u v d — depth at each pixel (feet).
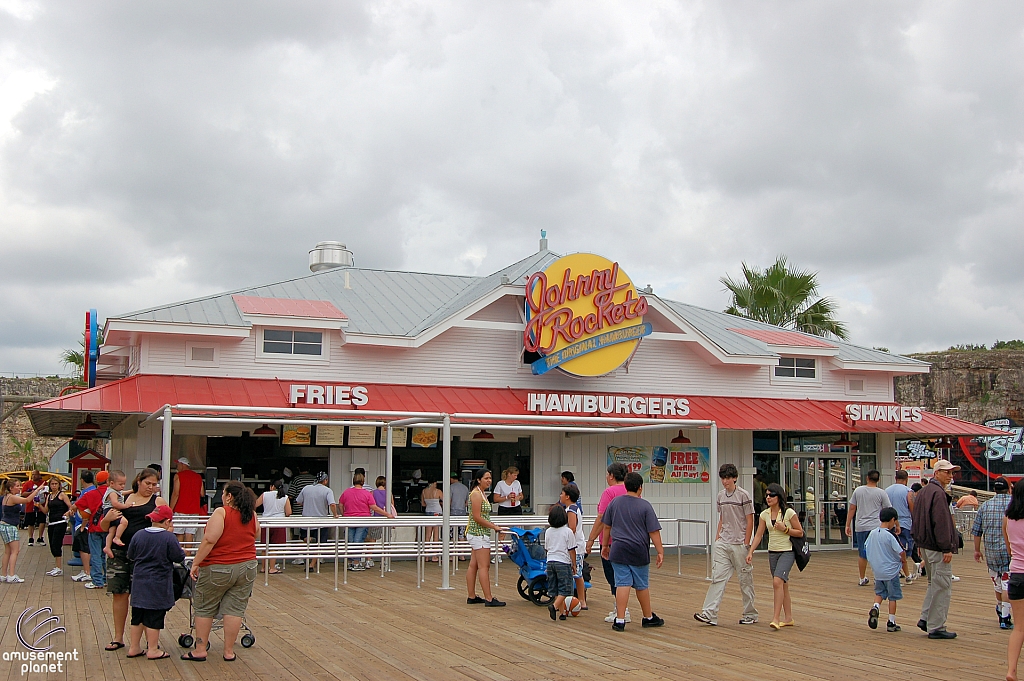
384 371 69.36
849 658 32.14
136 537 30.66
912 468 105.40
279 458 68.59
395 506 70.64
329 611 41.73
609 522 38.29
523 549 44.88
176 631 36.37
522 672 29.32
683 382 77.61
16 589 48.83
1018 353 164.14
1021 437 138.62
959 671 30.17
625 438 75.46
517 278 73.77
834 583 55.67
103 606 42.52
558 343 69.46
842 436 82.64
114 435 86.63
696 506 77.05
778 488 38.93
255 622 38.58
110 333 62.95
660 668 30.14
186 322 63.10
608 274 71.46
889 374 85.66
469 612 41.75
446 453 51.13
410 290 83.30
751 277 120.67
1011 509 29.07
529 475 73.20
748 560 39.45
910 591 51.75
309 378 67.31
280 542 59.67
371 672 29.07
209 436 66.74
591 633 36.60
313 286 80.18
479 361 71.87
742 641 35.24
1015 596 28.55
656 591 50.83
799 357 83.10
